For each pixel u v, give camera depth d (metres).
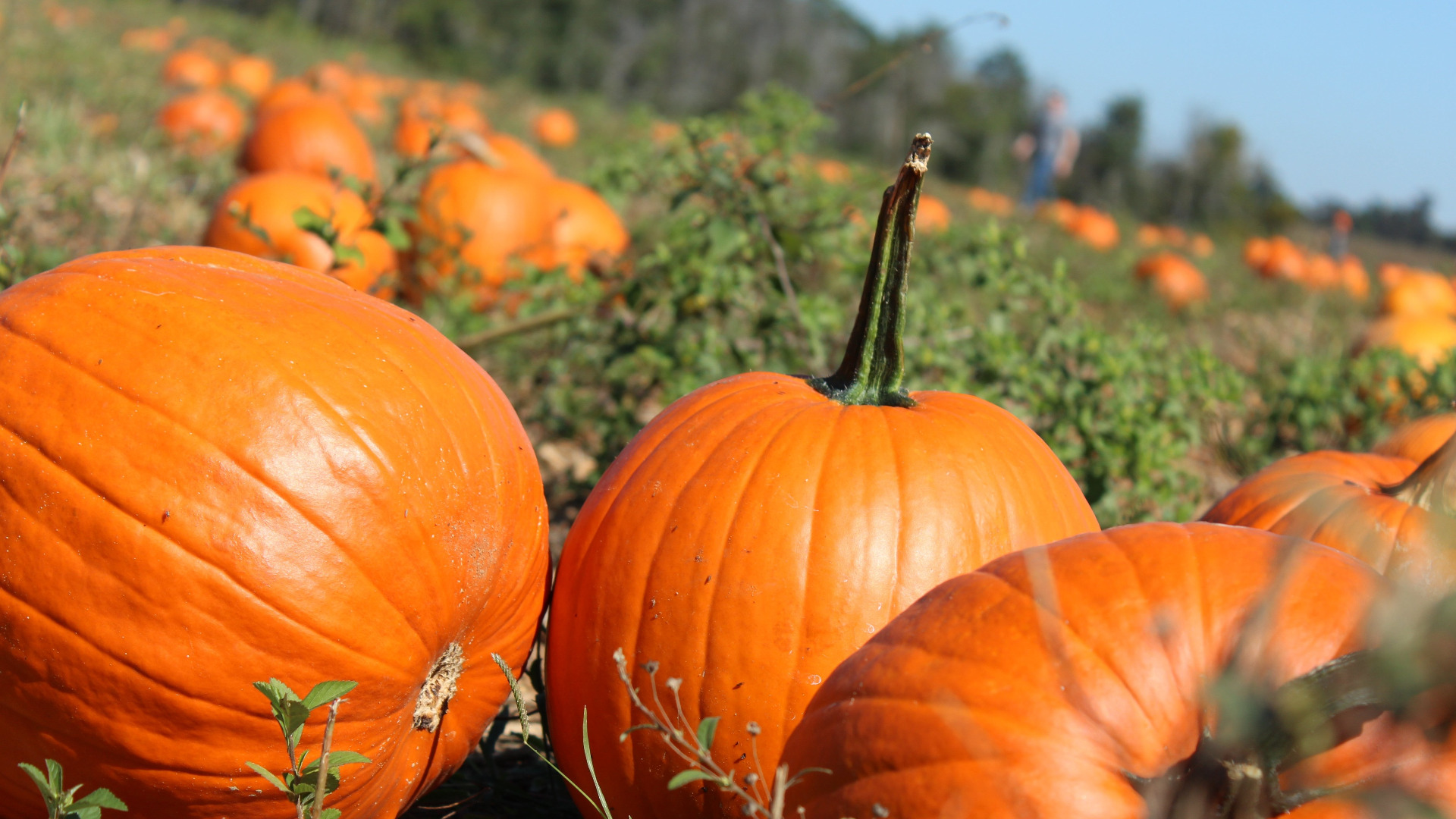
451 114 6.71
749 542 1.37
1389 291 5.45
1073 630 1.25
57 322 1.33
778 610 1.36
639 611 1.38
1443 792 1.17
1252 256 8.32
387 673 1.35
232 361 1.33
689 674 1.37
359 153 4.02
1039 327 2.39
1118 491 2.02
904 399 1.46
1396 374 2.77
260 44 13.09
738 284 2.05
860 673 1.29
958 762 1.23
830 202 2.22
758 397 1.45
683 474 1.41
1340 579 1.26
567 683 1.42
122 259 1.39
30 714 1.31
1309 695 1.17
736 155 2.19
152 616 1.29
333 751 1.34
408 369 1.39
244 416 1.32
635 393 2.17
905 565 1.37
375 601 1.33
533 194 2.92
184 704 1.30
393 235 1.95
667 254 2.08
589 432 2.25
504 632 1.43
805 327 1.99
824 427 1.42
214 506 1.30
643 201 4.62
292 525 1.31
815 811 1.27
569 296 2.23
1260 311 6.13
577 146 8.40
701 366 1.99
